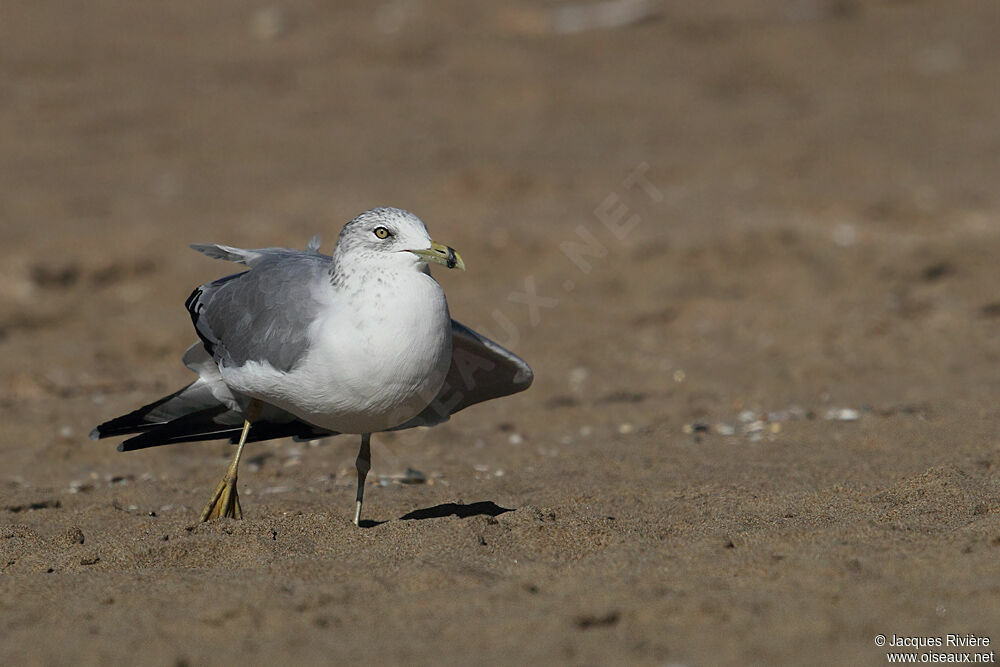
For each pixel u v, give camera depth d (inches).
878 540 282.8
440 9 1428.4
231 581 266.5
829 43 1288.1
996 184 820.0
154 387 576.4
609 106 1106.7
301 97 1167.0
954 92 1106.7
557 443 471.8
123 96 1169.4
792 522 315.6
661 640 221.9
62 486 417.1
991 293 661.9
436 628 232.5
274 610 242.7
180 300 698.2
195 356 343.3
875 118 1037.2
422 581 260.5
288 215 801.6
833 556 268.5
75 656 225.0
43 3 1471.5
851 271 692.1
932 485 335.3
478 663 214.7
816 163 896.9
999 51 1225.4
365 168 932.0
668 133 1012.5
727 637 221.5
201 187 892.0
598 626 230.2
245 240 756.0
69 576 279.9
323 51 1311.5
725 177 869.2
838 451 422.3
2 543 319.0
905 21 1350.9
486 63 1249.4
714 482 381.7
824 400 511.8
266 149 1003.3
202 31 1389.0
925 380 537.0
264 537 304.7
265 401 333.7
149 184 904.9
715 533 301.7
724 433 463.8
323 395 307.4
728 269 706.8
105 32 1379.2
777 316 649.0
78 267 719.1
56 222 800.3
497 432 494.3
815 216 763.4
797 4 1397.6
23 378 573.9
